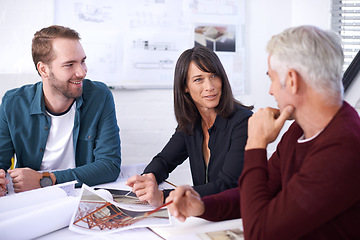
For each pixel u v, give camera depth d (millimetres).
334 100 815
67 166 1745
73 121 1716
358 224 772
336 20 2889
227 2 2818
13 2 2414
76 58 1586
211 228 1017
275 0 2934
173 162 1620
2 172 1330
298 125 957
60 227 1041
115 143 1729
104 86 1820
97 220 1068
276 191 1041
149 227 1037
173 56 2740
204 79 1399
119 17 2617
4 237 931
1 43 2416
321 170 754
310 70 799
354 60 1960
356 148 750
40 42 1579
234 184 1347
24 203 1113
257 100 2975
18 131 1655
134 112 2711
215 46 2822
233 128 1427
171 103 2773
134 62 2672
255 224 808
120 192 1357
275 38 856
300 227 767
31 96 1679
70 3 2521
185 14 2736
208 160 1539
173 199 1020
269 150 2971
